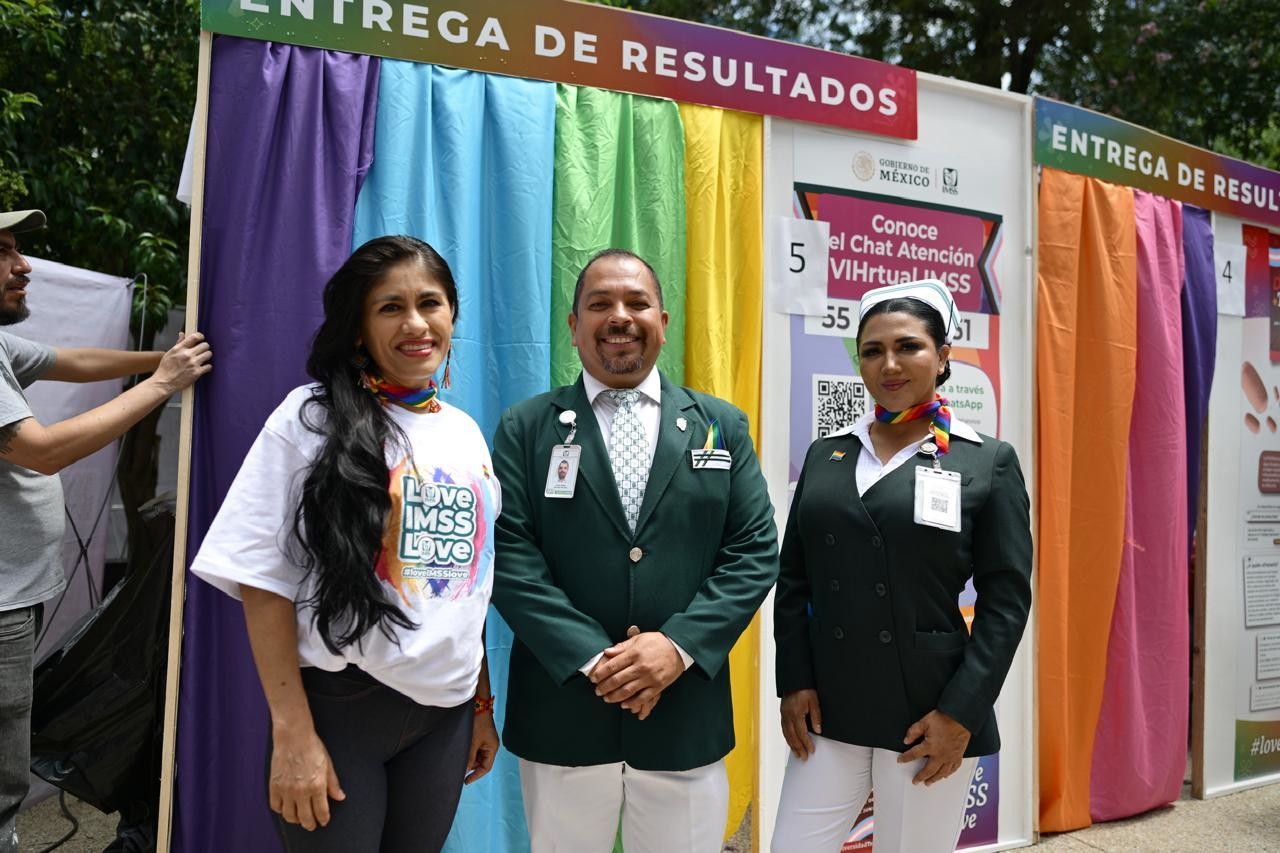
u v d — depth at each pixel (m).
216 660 2.38
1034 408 3.39
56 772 2.47
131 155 5.80
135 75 5.79
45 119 5.45
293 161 2.39
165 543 2.64
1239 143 8.49
